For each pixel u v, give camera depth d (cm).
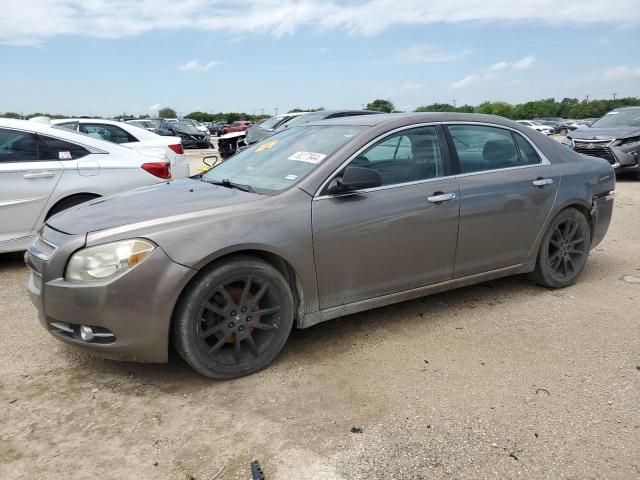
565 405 293
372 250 361
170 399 303
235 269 313
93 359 351
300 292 342
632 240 661
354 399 302
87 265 298
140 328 297
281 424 279
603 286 488
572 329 393
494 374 328
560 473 240
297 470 244
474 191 403
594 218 485
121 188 591
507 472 241
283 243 325
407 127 388
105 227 309
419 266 387
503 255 432
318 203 342
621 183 1161
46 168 550
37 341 378
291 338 382
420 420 281
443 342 374
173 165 828
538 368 335
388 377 326
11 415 288
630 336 380
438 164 396
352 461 250
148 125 2688
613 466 244
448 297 461
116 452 257
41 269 310
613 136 1170
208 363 314
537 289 480
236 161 439
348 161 358
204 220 312
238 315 322
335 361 347
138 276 293
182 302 303
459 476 239
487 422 278
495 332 389
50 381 324
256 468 244
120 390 313
